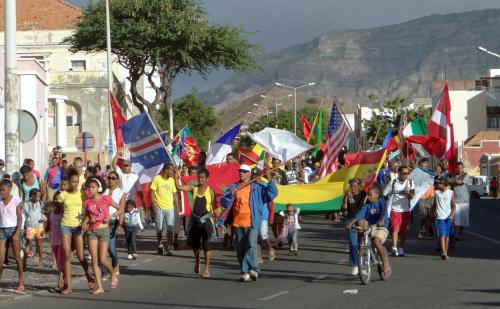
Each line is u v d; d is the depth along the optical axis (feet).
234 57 197.57
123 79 281.13
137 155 73.92
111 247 61.36
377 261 58.34
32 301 53.57
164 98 203.62
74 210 56.34
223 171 84.28
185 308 48.42
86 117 234.17
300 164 116.98
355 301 49.14
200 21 193.26
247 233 59.67
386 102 330.95
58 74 234.17
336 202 80.79
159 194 77.92
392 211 73.26
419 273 61.87
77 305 51.47
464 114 373.61
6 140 70.74
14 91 70.74
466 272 62.13
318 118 124.98
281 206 81.10
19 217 57.36
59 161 89.97
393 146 116.06
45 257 77.66
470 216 132.16
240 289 55.67
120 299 53.21
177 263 72.13
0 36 269.85
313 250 79.92
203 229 62.54
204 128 349.82
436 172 92.02
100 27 191.52
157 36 189.67
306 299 50.31
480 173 330.54
